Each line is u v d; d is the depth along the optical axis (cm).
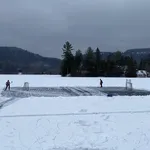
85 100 2445
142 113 1811
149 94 3206
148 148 1214
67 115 1738
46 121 1591
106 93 3294
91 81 6203
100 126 1520
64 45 10719
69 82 5750
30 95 3003
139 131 1438
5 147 1213
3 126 1493
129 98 2606
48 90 3678
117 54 11781
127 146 1238
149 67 12488
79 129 1469
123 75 10625
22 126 1500
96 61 10869
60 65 11388
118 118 1678
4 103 2253
